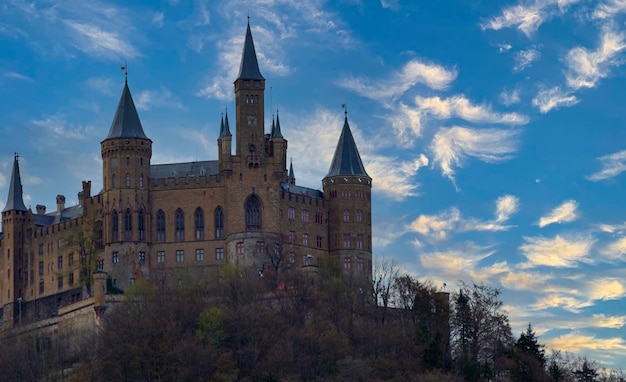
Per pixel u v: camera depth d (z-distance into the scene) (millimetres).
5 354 178375
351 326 173000
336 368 159625
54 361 174375
